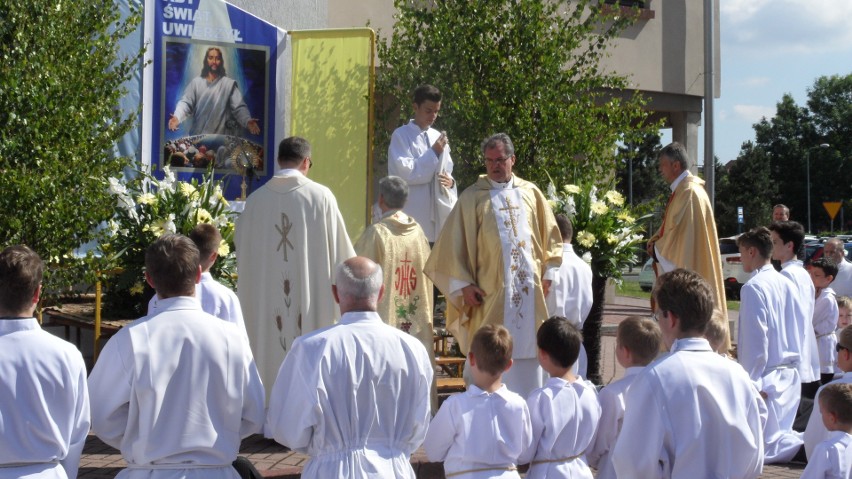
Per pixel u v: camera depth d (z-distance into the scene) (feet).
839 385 15.60
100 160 24.47
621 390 14.96
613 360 33.68
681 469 11.12
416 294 22.03
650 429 11.16
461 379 25.71
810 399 24.52
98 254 26.96
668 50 52.31
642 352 14.94
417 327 21.93
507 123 34.76
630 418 11.31
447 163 27.35
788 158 228.63
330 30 33.60
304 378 11.73
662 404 11.17
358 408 11.81
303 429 11.65
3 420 10.69
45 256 22.65
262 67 33.68
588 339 27.07
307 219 20.76
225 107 33.24
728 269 72.95
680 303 11.55
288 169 21.13
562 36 35.78
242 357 11.89
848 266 32.48
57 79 22.94
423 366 12.38
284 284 20.71
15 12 22.75
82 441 11.31
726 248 75.15
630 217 28.07
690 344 11.55
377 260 21.54
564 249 23.56
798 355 22.66
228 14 33.22
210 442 11.51
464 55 34.81
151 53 32.19
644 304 62.69
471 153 35.06
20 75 22.45
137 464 11.48
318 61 33.65
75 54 23.68
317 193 20.94
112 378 11.40
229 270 25.93
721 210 181.16
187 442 11.39
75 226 22.98
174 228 24.70
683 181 23.67
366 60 33.50
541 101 34.83
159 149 32.32
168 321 11.60
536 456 14.62
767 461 22.15
